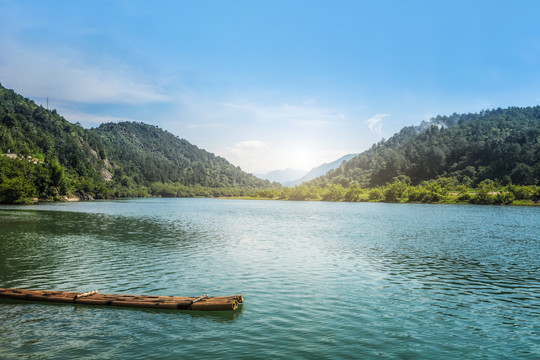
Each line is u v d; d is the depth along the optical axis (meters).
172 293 26.34
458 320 21.27
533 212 125.69
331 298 25.33
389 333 19.20
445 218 101.06
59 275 31.42
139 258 39.25
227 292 26.62
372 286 28.69
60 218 88.75
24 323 20.59
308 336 18.70
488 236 61.22
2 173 165.50
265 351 16.91
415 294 26.61
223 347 17.36
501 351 17.17
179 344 17.73
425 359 16.25
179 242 51.91
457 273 33.53
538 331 19.69
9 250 43.47
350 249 46.88
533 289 28.22
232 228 73.19
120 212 120.25
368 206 186.88
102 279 30.16
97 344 17.78
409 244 51.66
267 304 23.94
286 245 49.91
